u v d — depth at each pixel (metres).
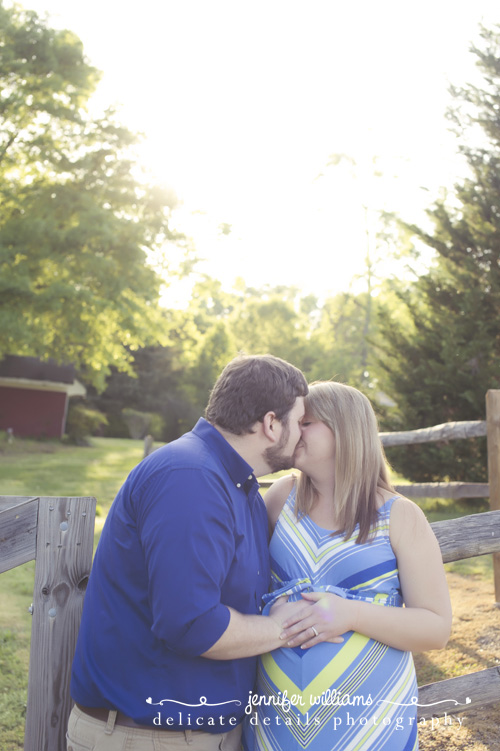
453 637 4.48
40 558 2.19
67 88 21.69
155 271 23.11
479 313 11.43
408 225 12.69
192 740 1.84
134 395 40.62
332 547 2.02
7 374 29.88
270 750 1.95
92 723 1.87
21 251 19.50
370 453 2.06
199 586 1.70
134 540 1.83
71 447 28.23
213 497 1.79
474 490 6.38
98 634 1.86
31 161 22.31
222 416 1.95
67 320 20.56
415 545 2.00
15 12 21.42
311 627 1.89
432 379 11.47
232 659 1.84
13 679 3.79
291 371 2.00
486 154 11.88
